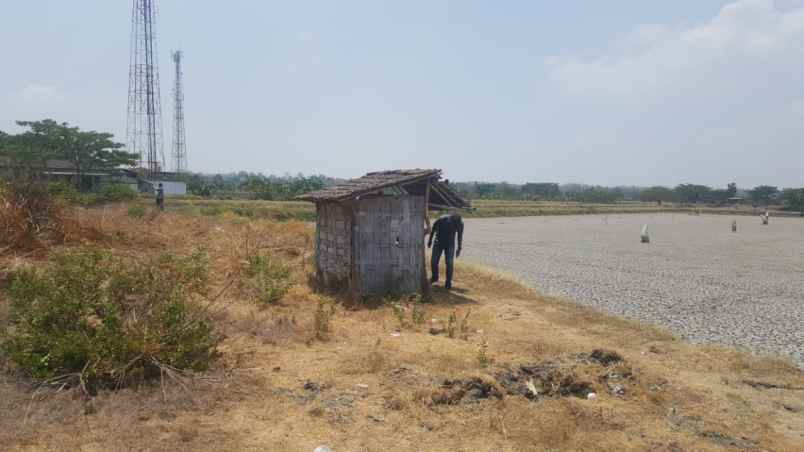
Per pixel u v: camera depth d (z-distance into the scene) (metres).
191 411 5.81
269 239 19.38
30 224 11.77
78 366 6.34
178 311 7.13
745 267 24.59
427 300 12.88
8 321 7.21
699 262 26.25
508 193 164.75
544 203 123.44
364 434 5.60
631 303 15.06
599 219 79.88
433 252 15.12
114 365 6.25
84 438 5.06
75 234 13.07
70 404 5.69
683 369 8.65
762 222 78.44
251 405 6.06
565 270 22.00
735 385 8.04
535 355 8.52
